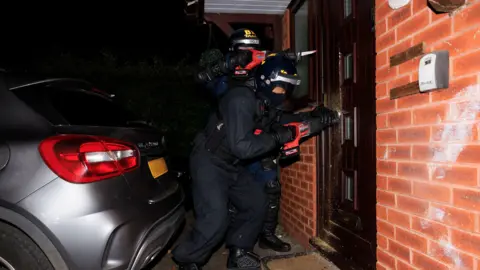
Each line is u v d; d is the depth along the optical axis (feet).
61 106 7.70
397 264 6.88
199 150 10.00
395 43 6.84
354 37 9.12
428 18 5.93
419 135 6.17
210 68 9.70
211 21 15.33
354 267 9.02
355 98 9.12
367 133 8.52
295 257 10.61
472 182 5.10
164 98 25.12
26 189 6.63
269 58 9.05
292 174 13.48
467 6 5.13
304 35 12.96
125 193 7.21
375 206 8.20
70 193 6.65
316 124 9.53
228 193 10.34
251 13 15.25
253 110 8.87
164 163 9.34
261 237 12.44
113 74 24.89
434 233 5.85
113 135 7.62
